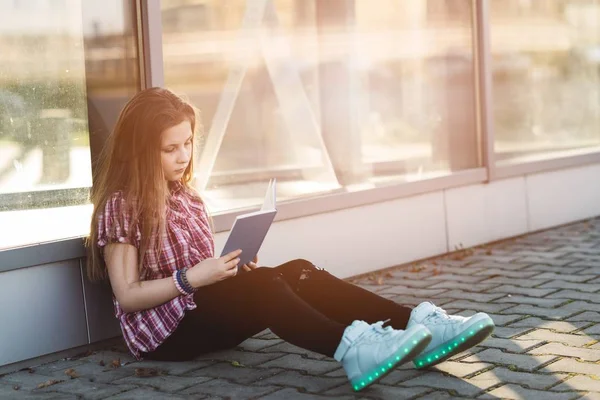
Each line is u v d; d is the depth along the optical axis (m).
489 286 5.69
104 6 4.76
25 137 4.43
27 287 4.34
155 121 4.02
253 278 3.96
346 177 6.38
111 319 4.67
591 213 8.41
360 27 6.54
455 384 3.72
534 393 3.58
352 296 3.93
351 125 6.44
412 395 3.60
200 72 5.49
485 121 7.30
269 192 4.16
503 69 7.55
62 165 4.57
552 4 8.06
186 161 4.14
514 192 7.58
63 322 4.47
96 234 4.18
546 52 8.00
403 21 6.83
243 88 5.76
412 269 6.36
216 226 5.41
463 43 7.23
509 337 4.45
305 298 3.97
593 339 4.36
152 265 4.11
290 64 6.09
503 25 7.57
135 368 4.18
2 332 4.25
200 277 3.95
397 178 6.70
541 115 7.93
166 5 5.27
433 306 3.90
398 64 6.78
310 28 6.22
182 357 4.20
